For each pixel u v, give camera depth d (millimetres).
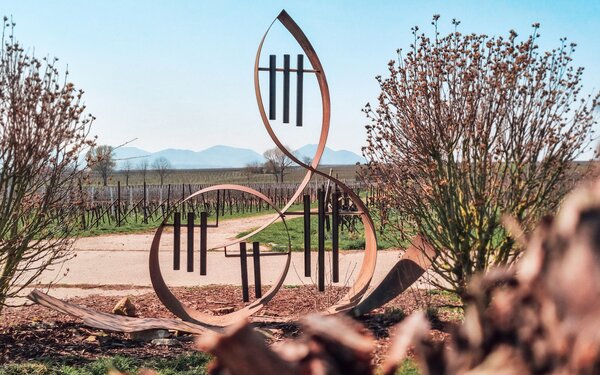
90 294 10047
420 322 592
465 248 6582
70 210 7227
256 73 7371
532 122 6305
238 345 575
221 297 9672
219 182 103812
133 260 14180
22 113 6469
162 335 7113
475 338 515
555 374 450
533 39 6367
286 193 40875
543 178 6305
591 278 440
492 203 6605
